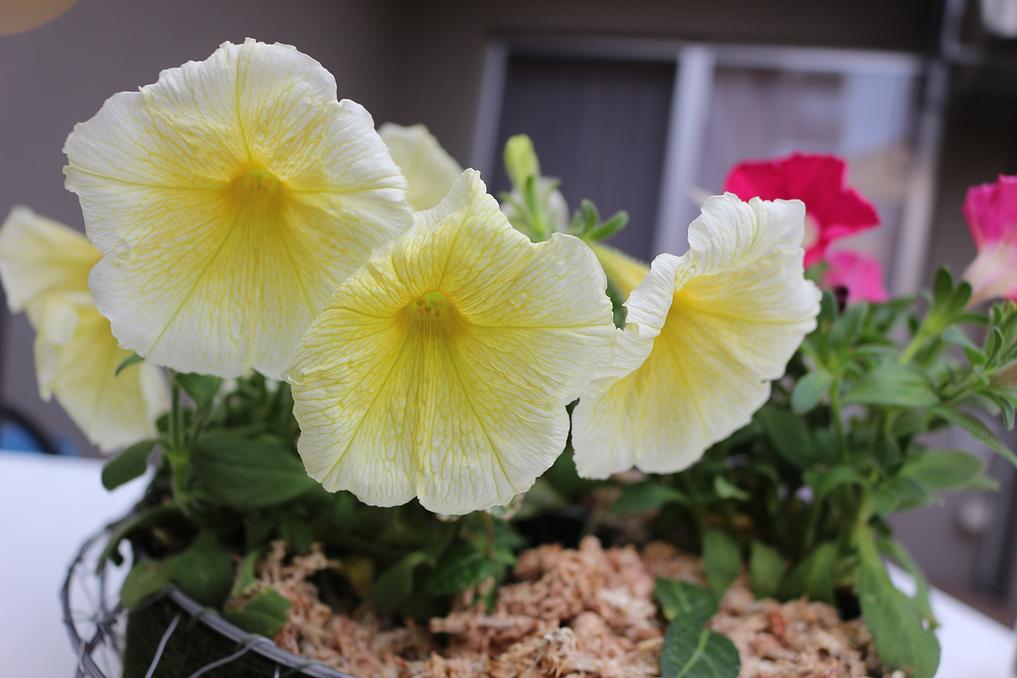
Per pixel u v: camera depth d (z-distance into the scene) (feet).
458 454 0.58
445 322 0.61
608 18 4.68
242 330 0.62
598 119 4.88
